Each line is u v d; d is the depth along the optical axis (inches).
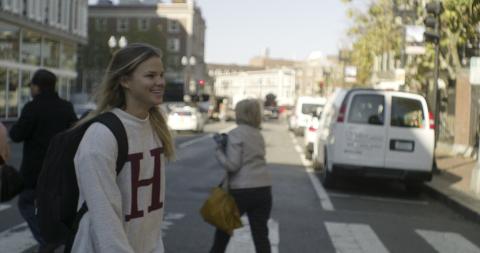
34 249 271.0
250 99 237.9
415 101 510.6
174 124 1360.7
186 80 3661.4
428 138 506.6
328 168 533.3
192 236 316.2
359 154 507.2
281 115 3346.5
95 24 3700.8
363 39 1107.3
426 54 727.7
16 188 173.8
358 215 411.8
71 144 106.6
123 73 110.0
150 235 113.1
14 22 1395.2
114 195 103.3
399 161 505.0
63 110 252.8
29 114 244.8
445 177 613.3
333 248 304.8
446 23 636.7
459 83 970.7
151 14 3708.2
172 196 456.8
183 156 802.2
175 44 3722.9
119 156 105.5
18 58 1462.8
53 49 1692.9
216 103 2304.4
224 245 233.8
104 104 112.0
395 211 440.8
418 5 756.0
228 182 234.4
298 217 391.9
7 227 317.7
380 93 510.6
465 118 936.3
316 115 690.2
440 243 331.0
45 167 107.9
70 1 1788.9
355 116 510.0
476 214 406.0
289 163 771.4
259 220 235.5
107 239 100.1
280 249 297.7
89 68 2864.2
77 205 107.1
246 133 232.7
